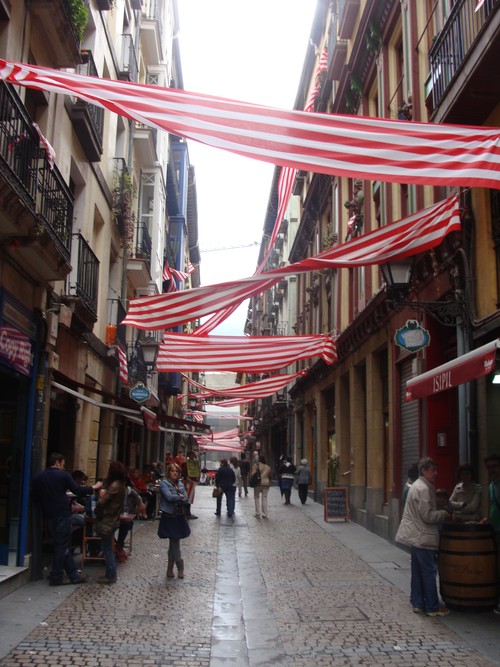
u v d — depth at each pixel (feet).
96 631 22.07
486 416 29.63
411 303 32.40
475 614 24.80
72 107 41.47
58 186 32.94
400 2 49.98
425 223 31.73
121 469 30.60
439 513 25.07
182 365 55.42
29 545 29.99
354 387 63.10
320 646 21.04
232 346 56.29
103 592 27.81
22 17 30.63
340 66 70.85
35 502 30.22
